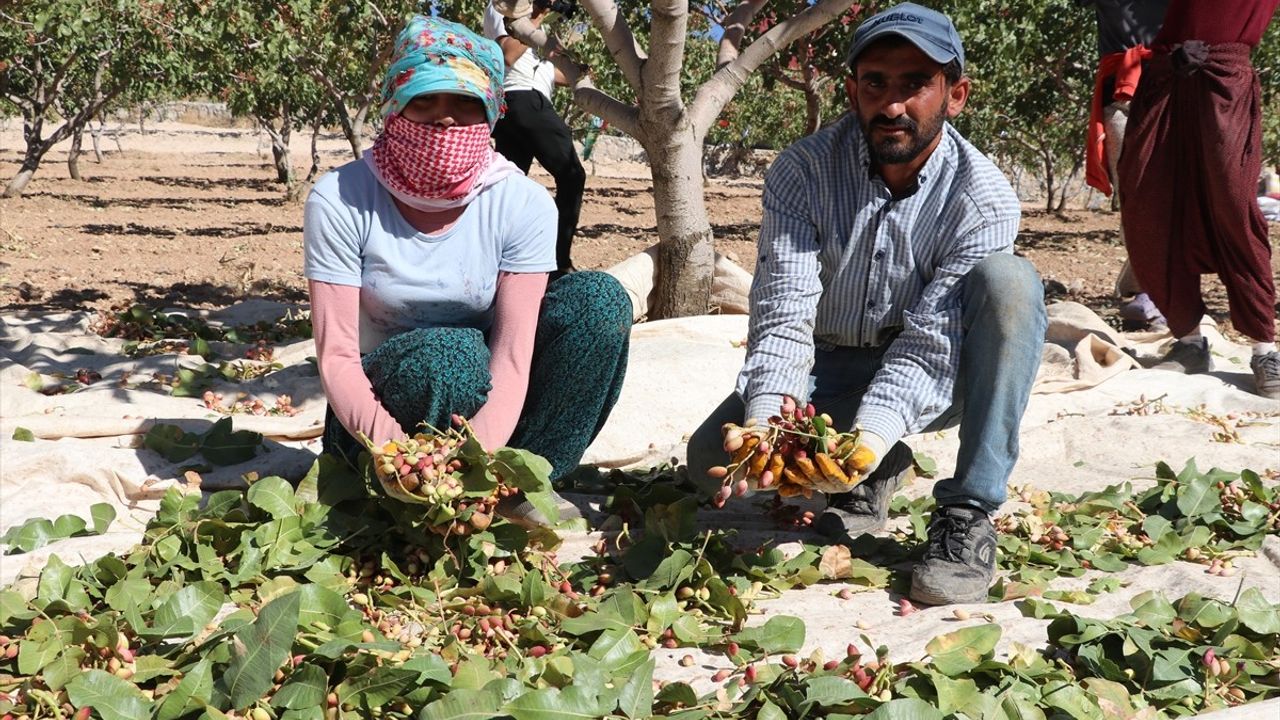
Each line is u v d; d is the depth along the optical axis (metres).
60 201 21.08
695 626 2.48
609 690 2.05
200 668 2.08
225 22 16.12
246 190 27.19
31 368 5.04
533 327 2.86
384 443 2.70
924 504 3.50
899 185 2.93
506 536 2.78
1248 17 4.89
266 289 9.70
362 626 2.30
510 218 2.86
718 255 6.13
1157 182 5.07
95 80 21.81
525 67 5.88
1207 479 3.24
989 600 2.74
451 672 2.16
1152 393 4.91
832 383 3.23
